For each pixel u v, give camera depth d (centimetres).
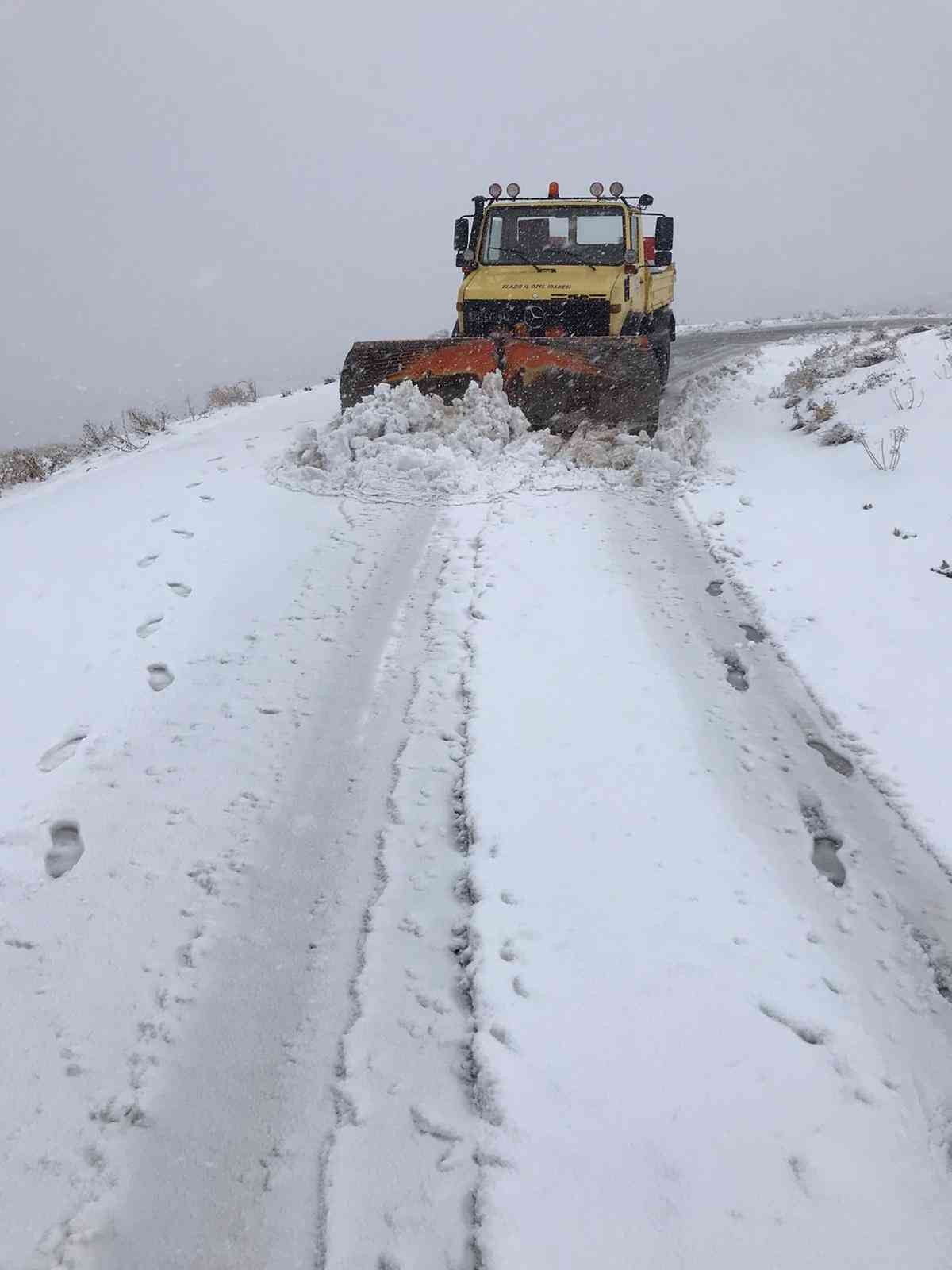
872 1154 225
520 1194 216
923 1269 200
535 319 844
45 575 585
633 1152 225
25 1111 246
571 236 935
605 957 281
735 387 1112
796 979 274
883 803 343
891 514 600
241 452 859
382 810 352
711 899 303
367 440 758
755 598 498
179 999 278
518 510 639
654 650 454
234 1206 221
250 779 375
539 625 479
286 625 497
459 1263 204
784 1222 209
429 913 304
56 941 302
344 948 293
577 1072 245
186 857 335
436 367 793
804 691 415
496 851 325
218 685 445
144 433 1171
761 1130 229
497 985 272
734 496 655
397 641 472
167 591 548
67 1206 223
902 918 295
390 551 583
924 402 801
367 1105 242
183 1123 241
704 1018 260
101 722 424
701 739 385
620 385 759
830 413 853
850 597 495
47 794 376
